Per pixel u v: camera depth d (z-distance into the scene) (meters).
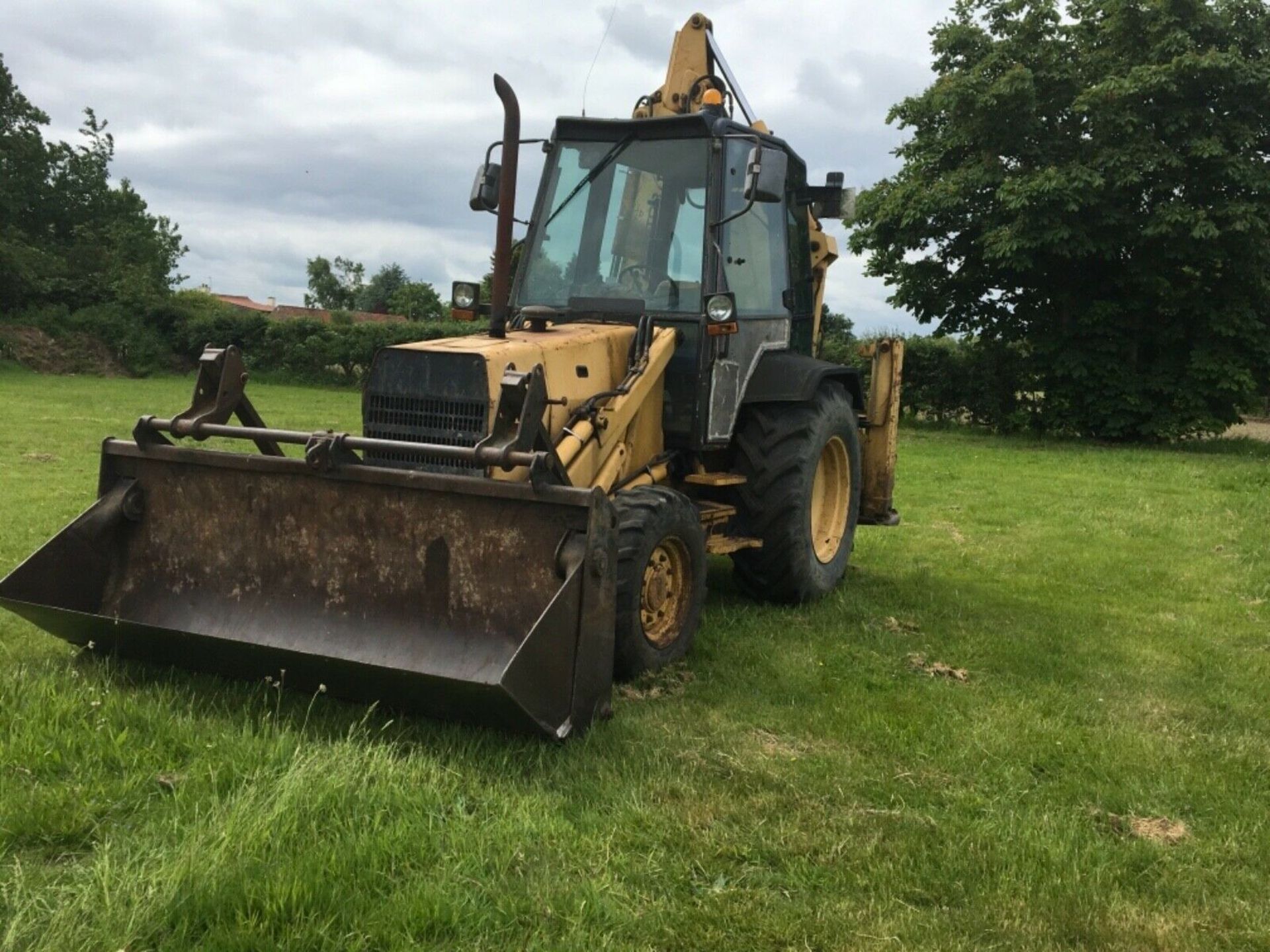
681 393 5.66
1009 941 2.86
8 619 5.27
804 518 6.36
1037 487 13.59
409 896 2.76
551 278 5.96
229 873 2.71
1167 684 5.41
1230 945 2.93
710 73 7.18
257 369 33.47
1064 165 20.91
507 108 4.97
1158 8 20.70
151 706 3.92
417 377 4.58
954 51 22.86
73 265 42.88
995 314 23.33
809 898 3.01
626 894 2.92
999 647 5.90
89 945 2.45
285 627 4.41
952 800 3.77
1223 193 20.48
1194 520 10.89
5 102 43.06
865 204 23.58
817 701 4.76
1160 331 21.97
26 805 3.11
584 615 3.87
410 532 4.24
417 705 3.83
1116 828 3.66
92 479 10.36
